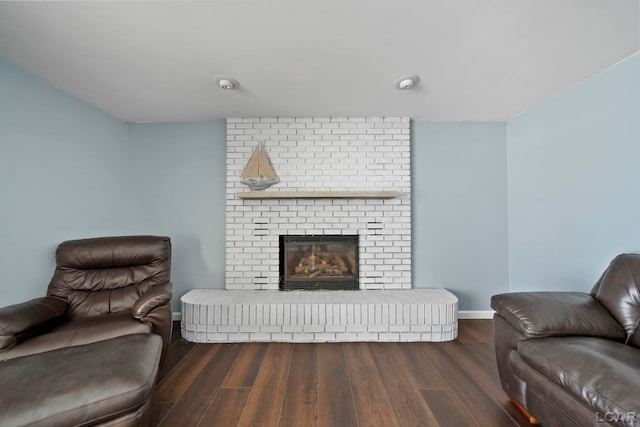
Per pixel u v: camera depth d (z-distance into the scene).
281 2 1.45
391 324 2.59
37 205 2.24
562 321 1.49
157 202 3.21
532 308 1.56
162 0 1.42
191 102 2.70
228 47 1.83
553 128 2.60
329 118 3.13
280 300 2.69
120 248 2.23
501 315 1.71
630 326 1.46
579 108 2.34
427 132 3.22
